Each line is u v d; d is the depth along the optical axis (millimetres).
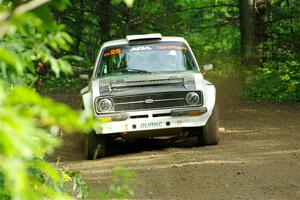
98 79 19953
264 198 12492
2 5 3236
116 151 20156
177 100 19188
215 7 49469
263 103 32719
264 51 40844
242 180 14195
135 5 47625
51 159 18641
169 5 50000
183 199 12617
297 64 36125
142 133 19141
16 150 2092
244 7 40750
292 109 30203
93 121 2416
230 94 35156
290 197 12586
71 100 36406
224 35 49062
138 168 16328
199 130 19641
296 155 17438
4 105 2250
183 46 21219
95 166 17281
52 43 3576
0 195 4215
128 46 21031
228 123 25922
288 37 41281
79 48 47844
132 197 12742
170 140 21797
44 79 38562
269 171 15164
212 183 13992
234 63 39688
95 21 47281
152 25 47719
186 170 15539
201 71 21125
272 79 34875
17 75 3471
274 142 20094
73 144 21766
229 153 18078
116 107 18891
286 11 41812
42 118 2289
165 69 20406
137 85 19109
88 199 8023
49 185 5734
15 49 3605
